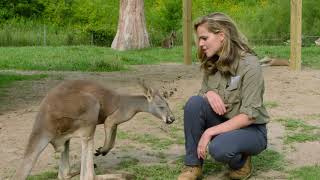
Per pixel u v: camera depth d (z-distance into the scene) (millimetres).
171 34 23531
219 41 4059
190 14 13930
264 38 23078
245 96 4031
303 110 7379
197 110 4199
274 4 24016
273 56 15305
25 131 6250
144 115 7066
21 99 8547
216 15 4094
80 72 12680
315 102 7988
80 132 4047
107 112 4359
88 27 26328
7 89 9578
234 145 4016
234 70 4082
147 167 4773
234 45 4074
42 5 31891
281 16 23359
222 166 4770
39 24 28812
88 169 4086
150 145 5602
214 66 4191
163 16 26422
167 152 5344
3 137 5945
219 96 4152
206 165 4793
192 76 11438
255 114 4004
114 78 11227
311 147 5492
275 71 11727
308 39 21141
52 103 3979
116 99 4379
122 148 5473
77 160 5016
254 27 23734
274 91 8992
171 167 4785
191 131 4242
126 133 6078
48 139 3967
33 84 10258
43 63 14266
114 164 4914
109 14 27016
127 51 19812
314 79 10344
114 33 26500
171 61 16062
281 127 6348
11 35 24469
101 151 4480
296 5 11586
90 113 4059
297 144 5602
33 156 3908
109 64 13641
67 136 4062
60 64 14047
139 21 21312
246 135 4055
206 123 4281
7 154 5262
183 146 5566
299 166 4863
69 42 25391
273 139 5793
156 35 25859
